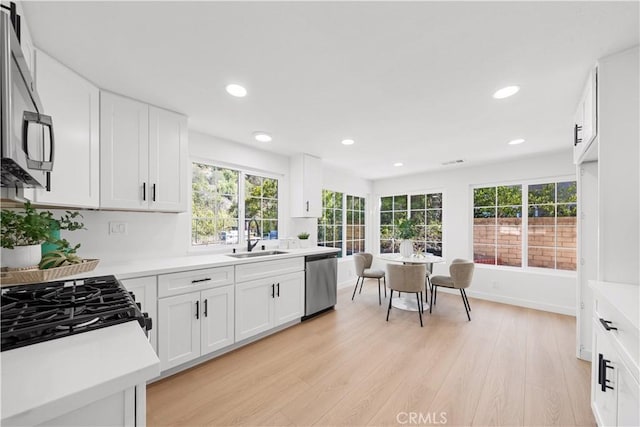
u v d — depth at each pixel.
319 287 3.38
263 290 2.71
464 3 1.14
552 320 3.29
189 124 2.62
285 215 3.89
